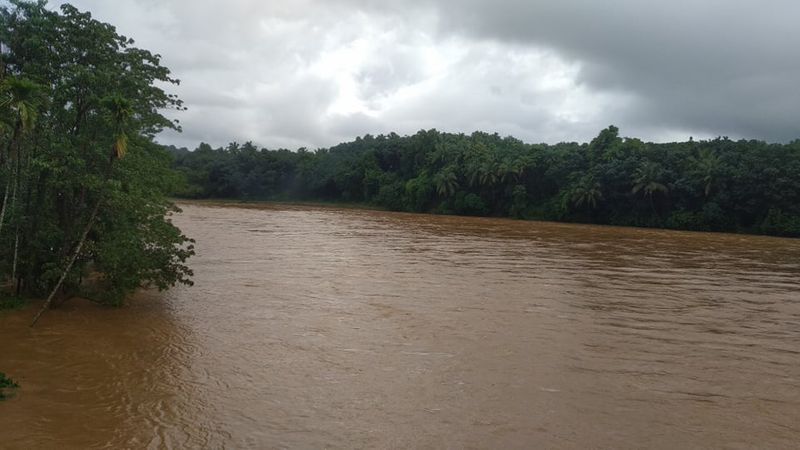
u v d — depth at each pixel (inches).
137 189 698.8
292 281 912.9
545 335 614.5
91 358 507.5
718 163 2576.3
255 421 380.2
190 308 711.1
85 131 693.3
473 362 515.5
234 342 566.3
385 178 4025.6
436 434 365.4
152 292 797.9
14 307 666.2
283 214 2886.3
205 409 398.9
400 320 666.2
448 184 3452.3
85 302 718.5
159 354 523.2
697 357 551.5
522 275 1025.5
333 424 377.4
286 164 4722.0
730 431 381.4
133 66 732.0
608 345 583.5
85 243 679.1
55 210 714.2
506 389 449.1
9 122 596.7
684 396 445.4
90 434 355.3
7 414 381.1
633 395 444.1
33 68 653.3
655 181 2659.9
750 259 1403.8
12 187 665.6
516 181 3250.5
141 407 400.2
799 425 393.7
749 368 521.0
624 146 3009.4
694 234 2285.9
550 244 1638.8
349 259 1193.4
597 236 1993.1
